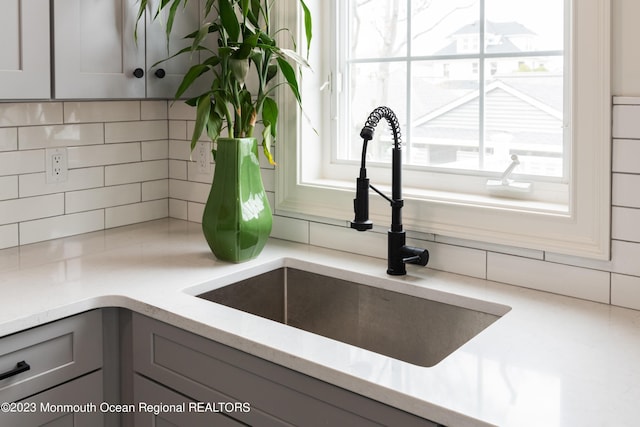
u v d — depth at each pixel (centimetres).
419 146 191
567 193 162
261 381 127
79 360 151
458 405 100
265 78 185
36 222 202
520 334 129
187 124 231
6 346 135
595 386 106
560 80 164
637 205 140
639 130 138
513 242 158
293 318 186
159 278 164
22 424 140
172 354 145
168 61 198
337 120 205
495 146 177
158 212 238
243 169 176
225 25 176
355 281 170
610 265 146
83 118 211
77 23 172
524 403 100
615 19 139
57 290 153
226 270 172
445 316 156
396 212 167
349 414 113
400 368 113
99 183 218
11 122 192
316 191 195
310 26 183
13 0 158
